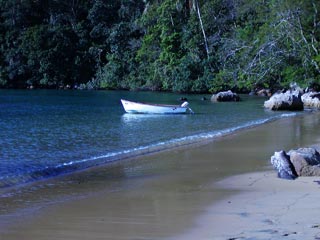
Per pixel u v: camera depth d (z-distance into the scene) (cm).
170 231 740
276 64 4356
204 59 5903
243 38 4859
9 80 7344
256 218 792
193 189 1072
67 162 1466
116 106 3719
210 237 704
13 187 1134
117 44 7131
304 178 1116
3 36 7525
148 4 7038
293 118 2831
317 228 718
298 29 4206
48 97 4938
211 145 1794
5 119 2741
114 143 1856
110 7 7606
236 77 4766
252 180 1139
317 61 4069
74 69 7288
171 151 1675
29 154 1606
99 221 811
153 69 6419
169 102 4188
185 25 6328
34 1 7750
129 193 1048
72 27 7581
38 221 818
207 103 4031
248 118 2831
